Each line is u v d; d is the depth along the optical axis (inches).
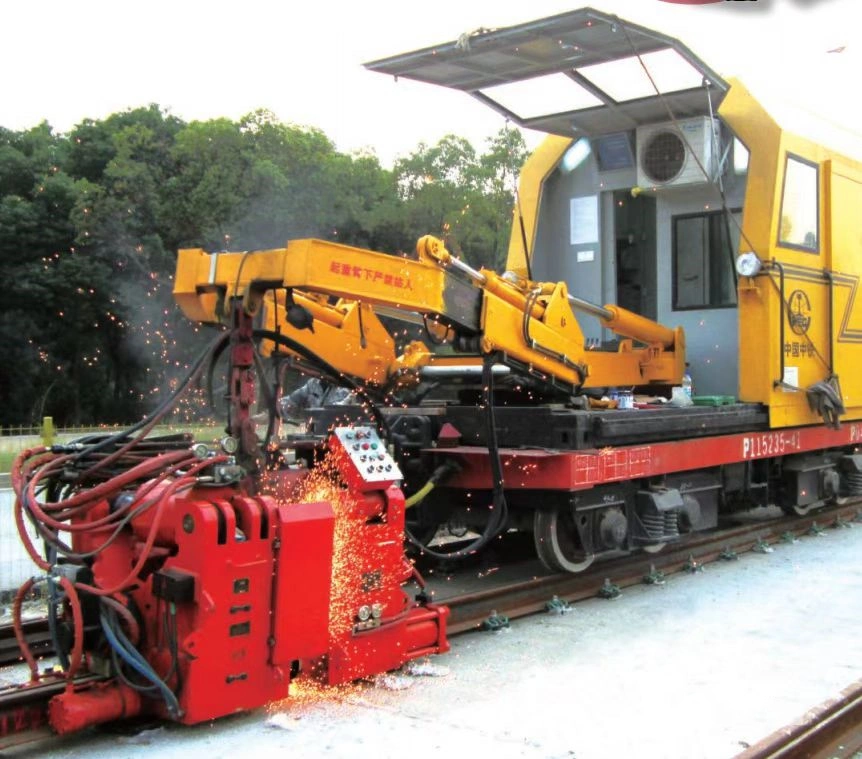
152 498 162.1
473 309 231.9
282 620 163.2
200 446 167.6
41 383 1095.0
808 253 336.5
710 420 289.9
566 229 372.2
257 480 181.5
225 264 190.7
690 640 219.8
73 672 154.3
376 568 185.8
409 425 254.2
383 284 202.8
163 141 1121.4
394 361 282.7
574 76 296.8
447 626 221.1
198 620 154.3
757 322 314.3
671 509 270.7
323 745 156.0
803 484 358.3
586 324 366.9
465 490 269.9
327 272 188.2
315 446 199.6
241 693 159.5
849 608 249.9
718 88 294.7
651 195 362.9
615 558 297.9
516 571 295.1
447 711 171.9
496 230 1001.5
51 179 1093.8
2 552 306.0
